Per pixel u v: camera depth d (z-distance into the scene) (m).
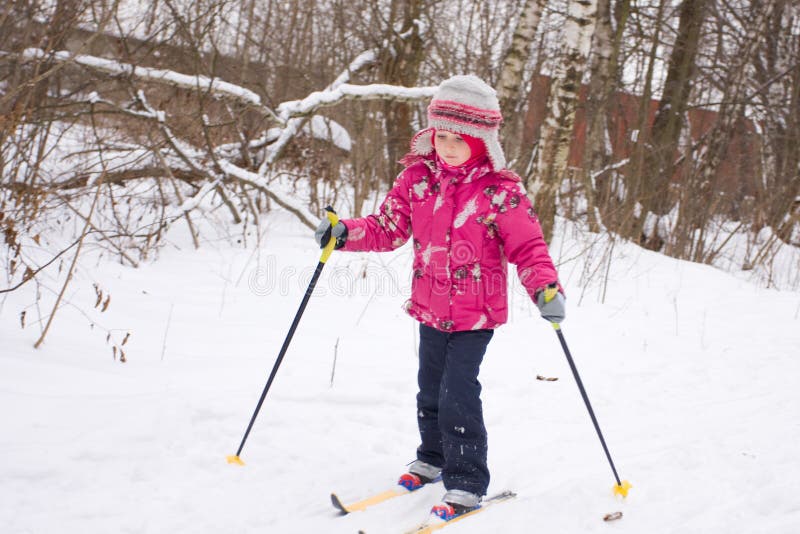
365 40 9.31
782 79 12.88
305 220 7.13
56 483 2.63
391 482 2.90
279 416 3.44
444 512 2.52
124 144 7.16
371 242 2.83
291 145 7.90
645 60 14.27
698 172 11.26
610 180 9.85
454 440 2.67
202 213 7.14
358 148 8.02
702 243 10.27
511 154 11.38
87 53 6.30
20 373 3.42
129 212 6.46
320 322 5.18
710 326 6.07
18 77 5.24
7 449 2.77
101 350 4.00
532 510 2.62
